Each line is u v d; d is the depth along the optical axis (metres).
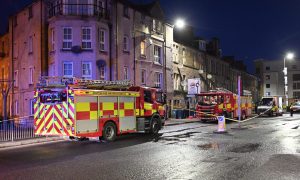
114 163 10.01
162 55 34.88
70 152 12.42
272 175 8.19
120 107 16.34
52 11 26.58
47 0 26.83
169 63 36.16
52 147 14.06
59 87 14.57
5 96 28.69
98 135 15.06
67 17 25.22
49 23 26.52
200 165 9.51
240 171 8.67
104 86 15.78
